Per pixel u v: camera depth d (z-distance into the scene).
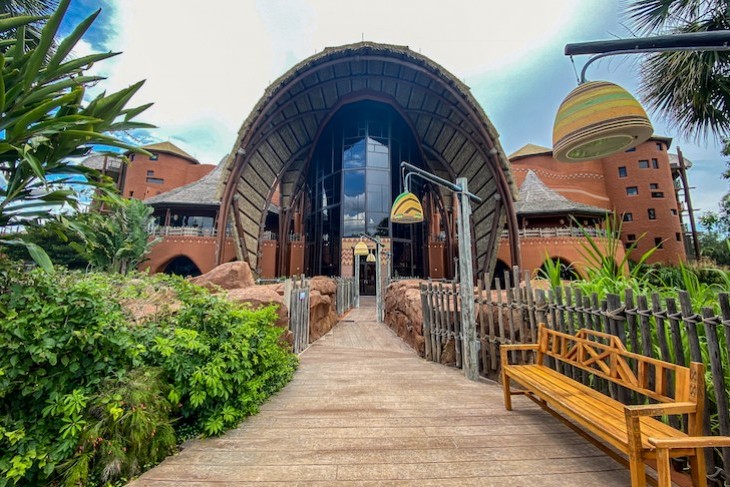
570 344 2.92
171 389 2.36
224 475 1.94
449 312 4.83
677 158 30.22
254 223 17.53
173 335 2.62
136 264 17.09
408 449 2.25
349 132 22.05
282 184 20.94
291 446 2.30
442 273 22.88
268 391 3.40
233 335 2.89
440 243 23.34
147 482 1.86
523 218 23.06
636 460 1.48
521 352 3.63
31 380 1.88
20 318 1.87
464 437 2.42
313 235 22.92
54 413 1.87
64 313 2.02
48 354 1.87
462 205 4.40
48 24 1.99
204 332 2.77
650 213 26.27
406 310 6.97
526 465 2.03
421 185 23.72
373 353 5.84
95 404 1.98
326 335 7.94
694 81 4.48
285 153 18.16
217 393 2.47
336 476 1.92
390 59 13.56
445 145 17.52
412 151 23.22
